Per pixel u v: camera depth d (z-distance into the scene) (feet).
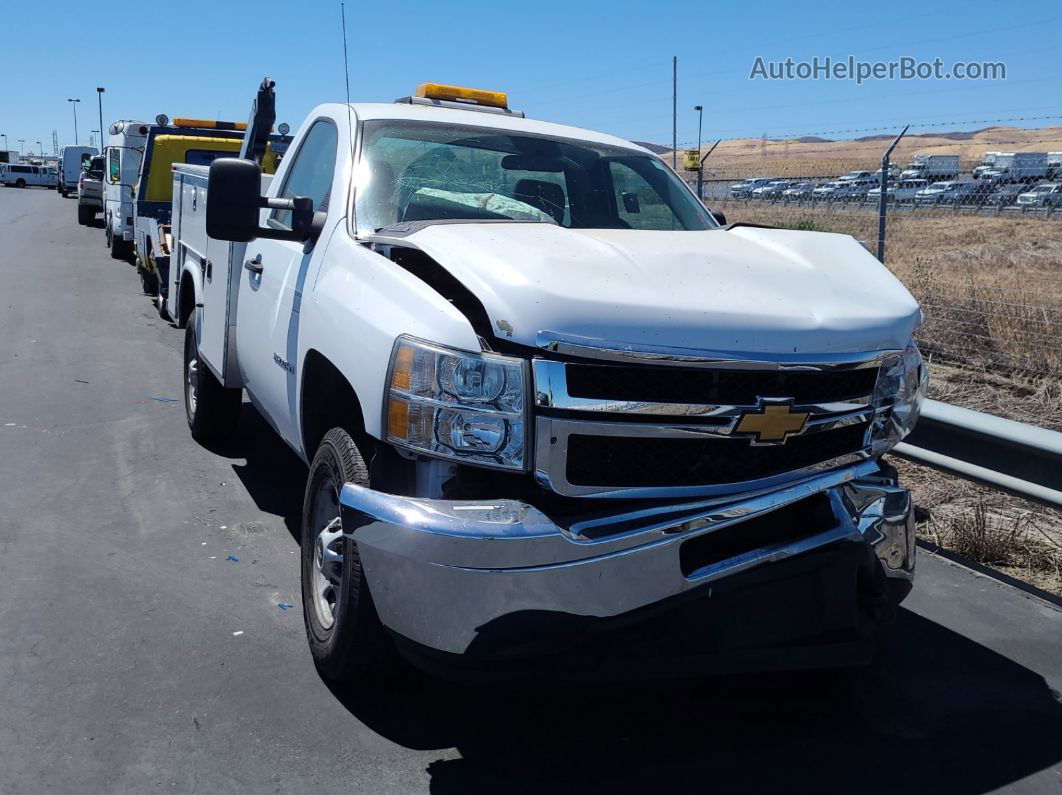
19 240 76.64
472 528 9.29
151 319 40.27
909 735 11.37
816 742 11.16
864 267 12.26
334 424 12.93
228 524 17.17
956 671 12.92
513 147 15.07
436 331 9.85
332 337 11.61
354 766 10.34
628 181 15.57
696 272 10.70
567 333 9.36
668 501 9.82
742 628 10.37
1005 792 10.34
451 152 14.46
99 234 86.07
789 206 73.82
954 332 32.89
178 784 9.89
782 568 10.25
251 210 12.56
